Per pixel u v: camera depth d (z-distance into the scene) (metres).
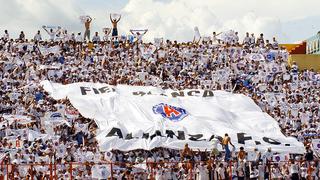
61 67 72.81
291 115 68.38
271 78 75.88
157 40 81.38
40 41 78.75
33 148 53.53
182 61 78.31
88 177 49.91
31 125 59.22
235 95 67.81
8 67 72.06
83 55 77.44
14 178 47.78
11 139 54.75
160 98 64.88
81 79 71.06
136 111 62.22
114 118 60.75
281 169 53.31
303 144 59.28
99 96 64.31
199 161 53.12
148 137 56.97
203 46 81.00
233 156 56.44
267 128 62.84
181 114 61.91
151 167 51.16
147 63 76.62
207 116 62.72
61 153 54.19
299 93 72.75
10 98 64.94
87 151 54.88
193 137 57.97
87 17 86.00
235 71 77.19
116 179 50.47
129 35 83.12
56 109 61.97
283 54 82.06
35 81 68.94
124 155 55.84
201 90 67.88
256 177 52.22
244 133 59.53
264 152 57.31
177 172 51.47
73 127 59.25
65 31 81.88
